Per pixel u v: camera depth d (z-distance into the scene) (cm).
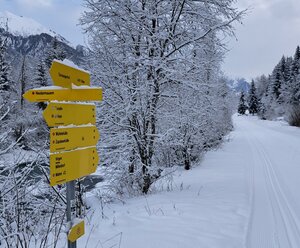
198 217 629
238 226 591
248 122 7188
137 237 509
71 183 301
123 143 897
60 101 288
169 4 869
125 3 843
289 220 656
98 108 877
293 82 6362
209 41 912
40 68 3319
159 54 877
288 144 2495
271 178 1165
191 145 1540
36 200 682
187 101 972
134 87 852
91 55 909
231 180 1123
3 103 552
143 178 911
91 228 562
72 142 295
